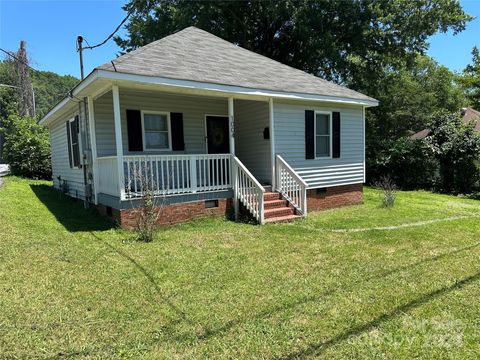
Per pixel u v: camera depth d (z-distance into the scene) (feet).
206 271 15.31
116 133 22.43
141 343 9.61
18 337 9.76
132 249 18.69
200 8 64.80
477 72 68.13
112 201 23.82
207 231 23.41
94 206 28.30
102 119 27.53
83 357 8.96
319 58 71.00
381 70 73.87
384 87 76.02
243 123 34.27
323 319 10.84
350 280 14.14
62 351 9.19
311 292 12.94
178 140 31.19
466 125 51.42
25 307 11.53
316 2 64.85
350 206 36.47
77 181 33.45
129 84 22.49
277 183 30.71
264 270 15.46
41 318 10.85
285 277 14.56
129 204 22.82
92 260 16.61
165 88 23.85
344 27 68.23
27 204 29.76
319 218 29.04
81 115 29.37
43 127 58.54
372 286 13.42
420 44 67.92
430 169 53.42
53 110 35.32
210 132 33.32
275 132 30.71
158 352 9.20
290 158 31.99
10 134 57.16
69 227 23.17
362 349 9.26
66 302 12.01
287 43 75.05
